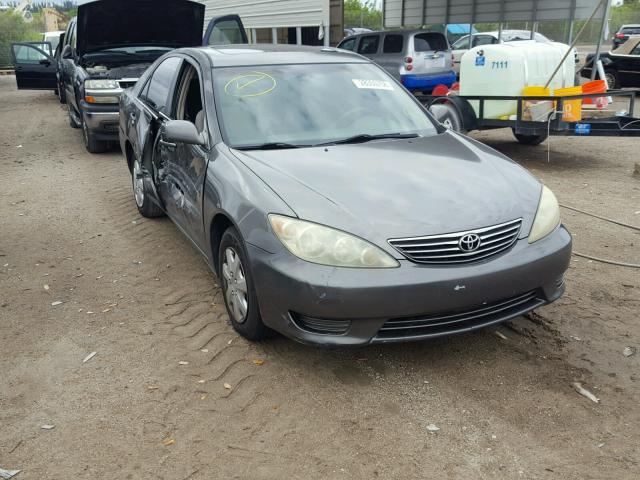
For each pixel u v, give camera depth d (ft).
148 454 9.41
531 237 11.38
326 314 10.26
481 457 9.29
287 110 14.39
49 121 45.47
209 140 13.66
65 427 10.07
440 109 17.58
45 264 17.04
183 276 15.97
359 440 9.67
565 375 11.33
